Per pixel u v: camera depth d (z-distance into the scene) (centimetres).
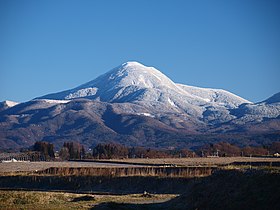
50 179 8056
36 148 18188
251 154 15412
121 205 4641
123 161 12281
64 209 4369
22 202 4962
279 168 4503
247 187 4116
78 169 8781
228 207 4000
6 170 9931
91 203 4947
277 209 3522
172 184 6669
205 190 4650
